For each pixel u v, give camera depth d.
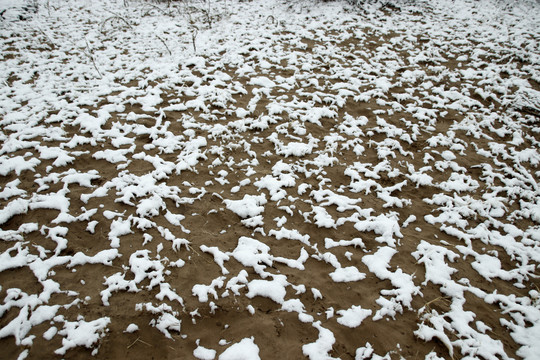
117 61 6.47
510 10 9.57
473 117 5.36
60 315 2.53
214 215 3.57
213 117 5.11
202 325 2.58
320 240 3.41
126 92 5.49
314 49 7.37
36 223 3.29
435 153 4.70
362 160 4.52
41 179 3.78
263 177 4.11
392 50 7.49
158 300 2.72
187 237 3.29
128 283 2.80
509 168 4.42
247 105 5.50
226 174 4.12
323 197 3.89
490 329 2.68
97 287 2.78
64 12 8.59
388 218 3.62
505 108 5.67
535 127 5.22
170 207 3.62
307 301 2.82
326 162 4.39
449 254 3.27
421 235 3.50
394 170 4.29
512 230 3.58
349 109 5.57
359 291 2.91
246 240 3.29
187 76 6.13
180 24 8.40
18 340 2.37
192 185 3.93
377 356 2.43
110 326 2.49
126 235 3.26
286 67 6.65
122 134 4.62
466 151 4.77
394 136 4.97
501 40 7.81
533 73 6.56
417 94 6.04
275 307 2.76
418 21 8.98
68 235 3.21
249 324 2.60
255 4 10.05
